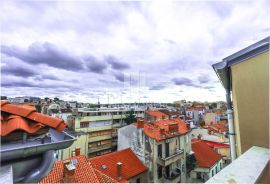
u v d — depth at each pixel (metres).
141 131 20.31
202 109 69.25
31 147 2.22
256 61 3.96
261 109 3.82
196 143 28.20
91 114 39.62
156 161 18.30
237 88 4.22
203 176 22.61
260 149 3.15
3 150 2.02
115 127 40.47
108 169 16.17
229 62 4.44
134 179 16.72
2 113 2.65
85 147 30.16
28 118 2.64
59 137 2.78
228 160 27.97
